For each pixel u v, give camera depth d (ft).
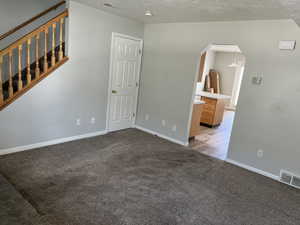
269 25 10.52
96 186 8.63
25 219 5.68
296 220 7.79
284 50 10.20
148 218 7.10
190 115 14.02
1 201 6.25
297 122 10.11
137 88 16.49
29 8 13.19
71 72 12.18
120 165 10.66
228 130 19.34
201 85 27.61
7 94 11.05
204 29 12.73
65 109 12.41
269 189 9.80
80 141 13.16
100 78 13.75
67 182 8.70
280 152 10.68
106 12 12.97
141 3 10.26
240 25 11.41
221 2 8.80
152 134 15.94
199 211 7.75
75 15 11.67
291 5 7.11
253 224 7.35
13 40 12.89
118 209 7.39
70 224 6.46
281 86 10.42
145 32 15.65
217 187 9.53
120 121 16.01
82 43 12.30
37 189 8.04
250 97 11.40
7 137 10.41
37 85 10.96
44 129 11.73
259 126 11.24
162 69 14.99
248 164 11.80
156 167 10.87
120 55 14.58
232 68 28.86
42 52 14.15
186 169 10.98
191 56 13.44
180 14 11.57
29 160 10.14
